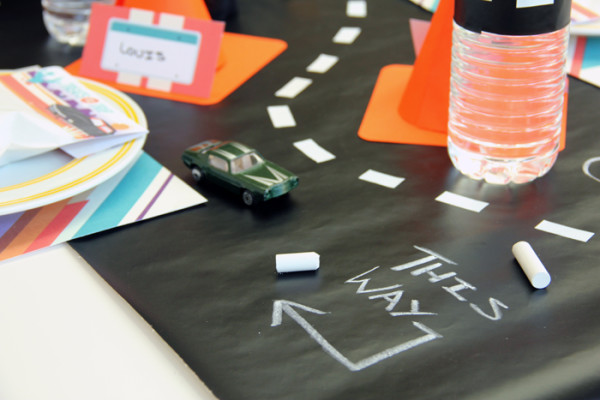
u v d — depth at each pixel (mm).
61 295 566
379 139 686
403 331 529
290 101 740
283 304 549
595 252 575
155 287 566
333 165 660
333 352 520
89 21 781
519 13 588
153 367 527
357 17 881
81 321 551
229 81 771
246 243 594
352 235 596
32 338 542
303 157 669
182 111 732
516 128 623
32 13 911
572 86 743
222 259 583
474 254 577
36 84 703
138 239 602
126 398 512
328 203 624
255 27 864
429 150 672
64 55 823
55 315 555
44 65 806
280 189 618
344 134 694
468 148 637
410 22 829
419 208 616
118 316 554
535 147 629
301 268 568
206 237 601
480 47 609
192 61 750
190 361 519
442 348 520
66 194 598
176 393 515
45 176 613
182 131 706
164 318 545
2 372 524
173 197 633
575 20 810
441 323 534
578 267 565
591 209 608
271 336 531
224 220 613
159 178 651
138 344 539
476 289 554
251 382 507
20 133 635
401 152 671
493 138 627
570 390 499
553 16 591
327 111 723
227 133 701
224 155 631
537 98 617
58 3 833
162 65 758
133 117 688
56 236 602
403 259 576
